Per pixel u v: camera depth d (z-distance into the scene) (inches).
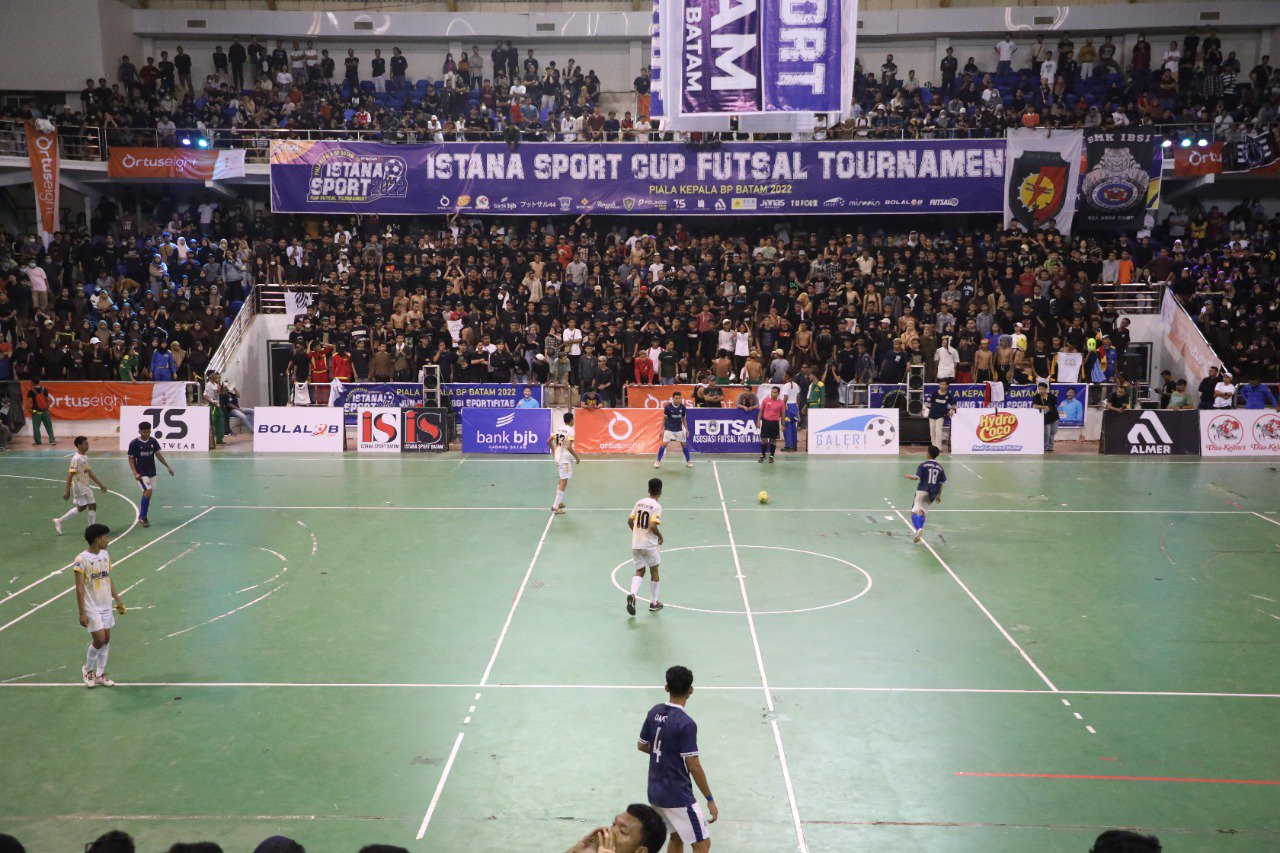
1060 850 341.7
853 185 1360.7
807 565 671.1
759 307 1257.4
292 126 1485.0
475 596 607.2
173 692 468.8
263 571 657.6
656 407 1168.8
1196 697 466.0
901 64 1637.6
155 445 772.0
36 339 1216.2
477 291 1295.5
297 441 1120.8
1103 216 1354.6
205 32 1595.7
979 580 639.8
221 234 1443.2
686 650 520.1
